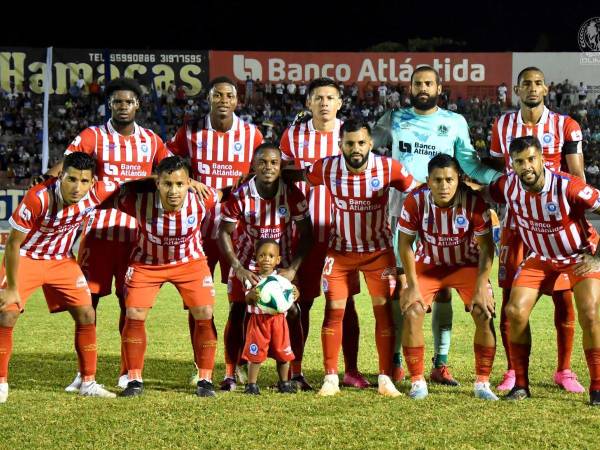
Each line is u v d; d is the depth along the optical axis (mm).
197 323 6078
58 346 8320
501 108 30891
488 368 5906
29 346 8320
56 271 5973
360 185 6082
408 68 31328
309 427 4980
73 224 5934
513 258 6531
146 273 6078
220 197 6391
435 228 5934
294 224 6562
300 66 31188
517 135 6793
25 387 6273
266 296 5926
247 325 6332
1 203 21219
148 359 7590
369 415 5277
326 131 6852
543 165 5672
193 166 6996
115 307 11414
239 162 7004
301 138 6867
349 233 6188
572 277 5832
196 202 6016
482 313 5832
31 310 11141
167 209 5848
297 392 6070
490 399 5762
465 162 7043
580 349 7844
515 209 5863
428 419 5168
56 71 29672
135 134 6711
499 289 13383
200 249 6223
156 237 5973
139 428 4969
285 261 6496
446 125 6941
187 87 30344
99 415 5293
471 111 30812
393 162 6188
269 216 6246
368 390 6172
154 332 9273
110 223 6578
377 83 31406
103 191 6027
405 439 4715
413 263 6035
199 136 6957
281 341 6012
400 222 6020
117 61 30000
